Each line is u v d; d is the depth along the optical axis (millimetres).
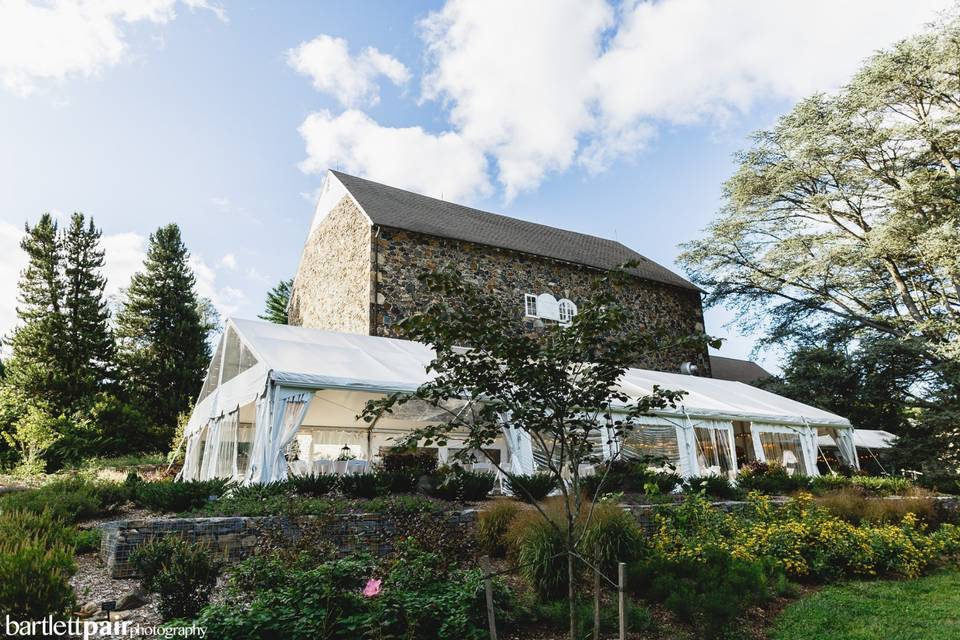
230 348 13188
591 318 4195
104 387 24594
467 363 4254
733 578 6145
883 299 23656
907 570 8383
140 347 27891
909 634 5496
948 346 19016
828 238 23094
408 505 7984
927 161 20703
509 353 4152
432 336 4305
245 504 7621
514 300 19359
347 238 19078
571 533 4488
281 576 4824
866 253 21016
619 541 6883
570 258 21250
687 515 8906
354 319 17500
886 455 20203
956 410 19109
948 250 18234
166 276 29156
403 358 13016
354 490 9367
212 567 5137
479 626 5008
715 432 15672
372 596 4516
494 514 7895
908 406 21734
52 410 21062
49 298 25641
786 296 24797
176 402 25234
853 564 8211
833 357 22844
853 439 19078
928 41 19078
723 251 25141
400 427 15383
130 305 28391
